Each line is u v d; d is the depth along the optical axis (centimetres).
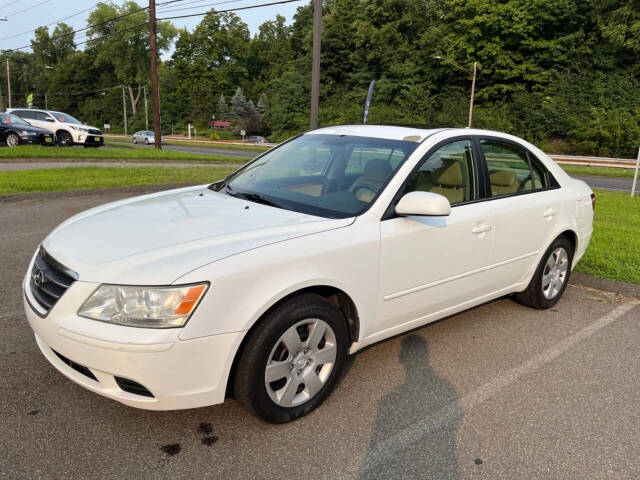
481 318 445
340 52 6109
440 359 363
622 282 526
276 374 266
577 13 4578
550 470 250
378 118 5016
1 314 395
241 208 320
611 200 1234
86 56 9519
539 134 4119
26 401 285
